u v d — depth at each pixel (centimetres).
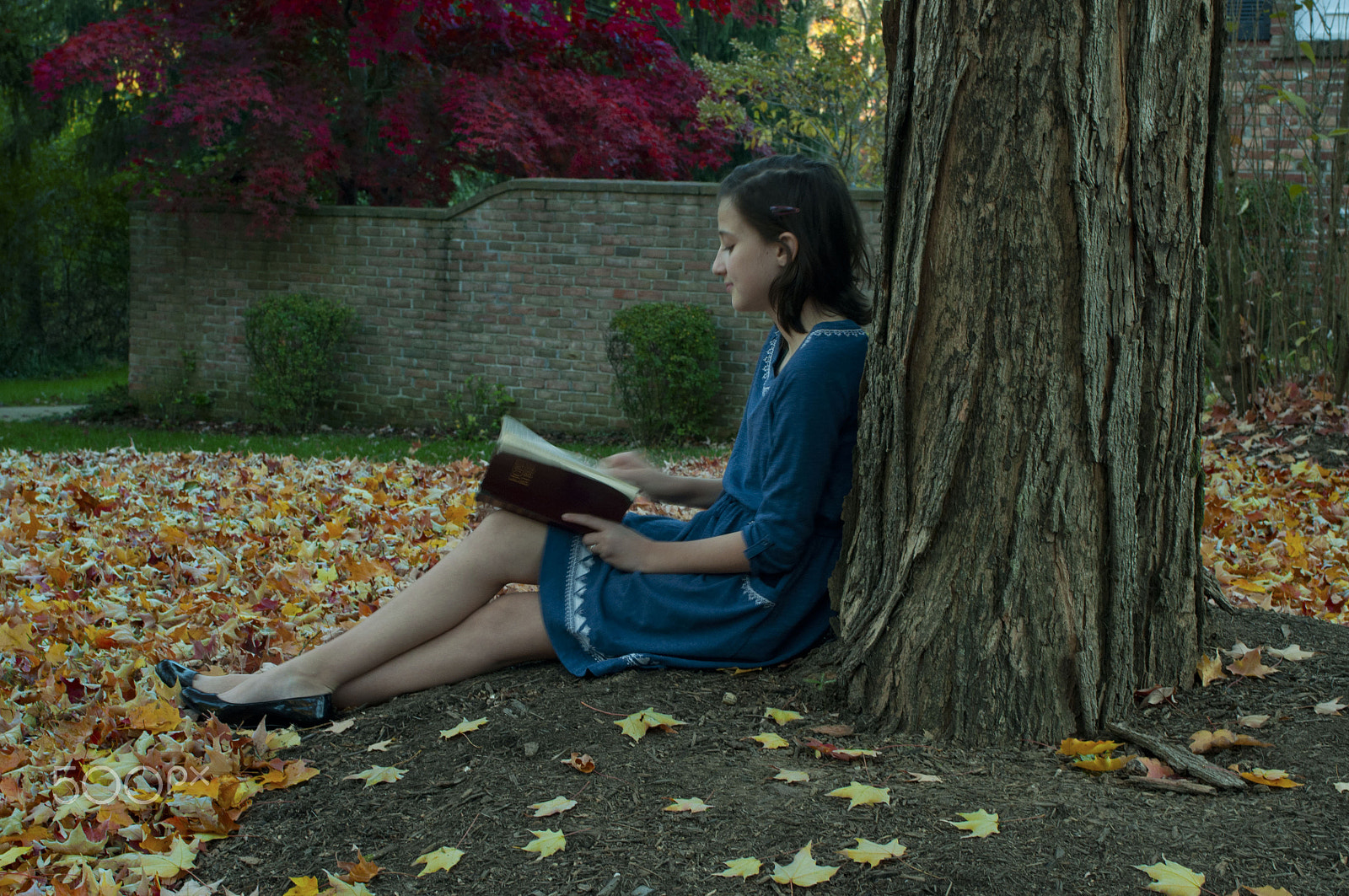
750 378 1037
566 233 1066
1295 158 687
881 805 182
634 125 1270
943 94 207
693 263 1034
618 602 242
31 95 1630
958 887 157
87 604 354
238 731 233
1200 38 208
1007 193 203
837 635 237
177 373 1231
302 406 1154
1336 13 713
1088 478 207
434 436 1102
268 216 1112
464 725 222
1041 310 203
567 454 246
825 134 1528
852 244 240
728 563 233
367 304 1151
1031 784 189
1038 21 199
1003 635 207
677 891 161
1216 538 457
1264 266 694
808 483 225
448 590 245
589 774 199
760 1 1650
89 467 667
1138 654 221
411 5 1148
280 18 1134
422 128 1202
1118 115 202
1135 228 205
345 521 499
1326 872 158
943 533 212
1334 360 668
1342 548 434
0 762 226
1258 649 233
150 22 1163
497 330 1105
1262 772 187
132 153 1197
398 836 186
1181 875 157
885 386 220
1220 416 693
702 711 222
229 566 419
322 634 340
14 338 1953
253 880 177
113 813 200
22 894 177
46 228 1920
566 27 1340
